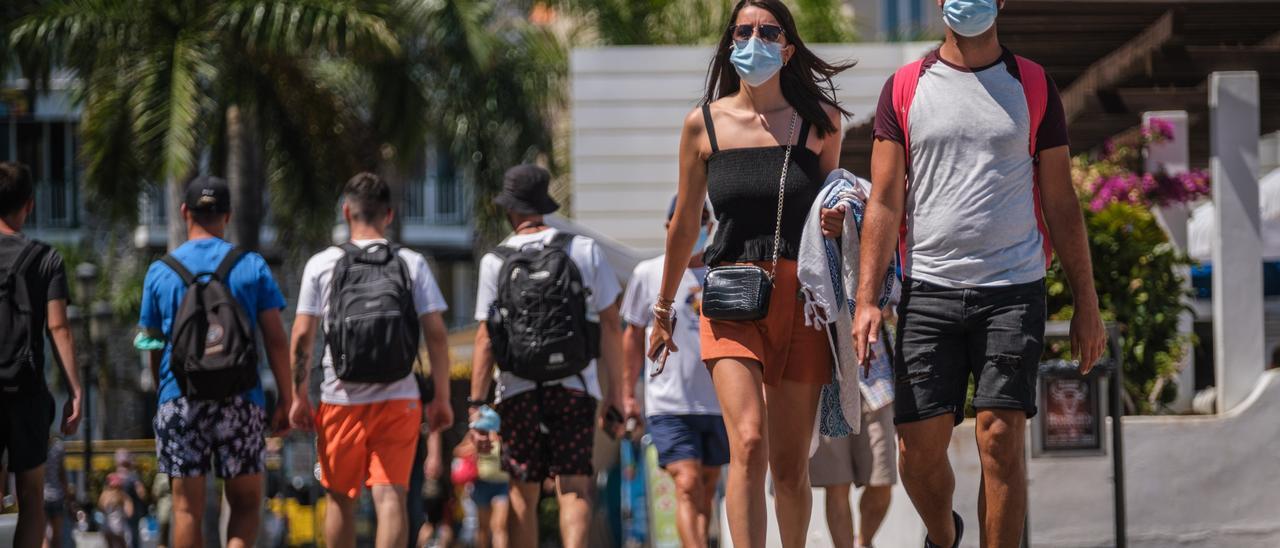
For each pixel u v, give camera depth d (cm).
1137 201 2489
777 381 1322
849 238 1289
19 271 1727
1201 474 1964
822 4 6147
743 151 1317
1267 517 1967
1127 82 2752
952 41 1266
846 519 1833
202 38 4844
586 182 4519
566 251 1897
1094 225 2209
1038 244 1252
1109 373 1798
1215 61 2506
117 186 4912
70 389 1764
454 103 5844
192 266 1814
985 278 1235
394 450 1848
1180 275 2245
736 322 1294
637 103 4538
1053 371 1805
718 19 6225
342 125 5519
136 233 8900
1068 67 2781
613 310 1925
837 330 1294
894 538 2042
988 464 1233
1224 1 2503
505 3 6131
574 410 1864
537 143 6056
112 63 4853
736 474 1273
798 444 1327
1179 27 2466
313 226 5603
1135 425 1959
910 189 1276
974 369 1249
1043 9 2531
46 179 9725
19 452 1703
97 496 6238
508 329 1842
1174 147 2706
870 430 1833
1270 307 3519
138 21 4853
